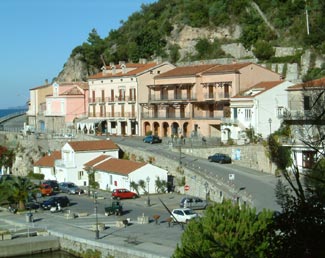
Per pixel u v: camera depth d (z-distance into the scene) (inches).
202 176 3024.1
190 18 5905.5
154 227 2349.9
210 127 4224.9
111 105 5027.1
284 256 747.4
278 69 4503.0
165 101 4532.5
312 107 714.2
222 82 4148.6
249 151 3287.4
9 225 2630.4
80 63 6540.4
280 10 5226.4
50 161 4124.0
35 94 6087.6
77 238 2222.0
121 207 2733.8
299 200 735.1
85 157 3831.2
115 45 6683.1
